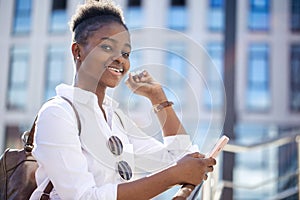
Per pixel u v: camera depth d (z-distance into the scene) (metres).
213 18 12.25
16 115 12.21
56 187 1.10
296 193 3.34
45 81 12.48
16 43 12.70
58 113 1.12
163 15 12.33
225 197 2.81
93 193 1.07
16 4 12.88
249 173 9.33
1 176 1.26
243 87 11.96
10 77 12.54
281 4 12.17
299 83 11.97
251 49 12.14
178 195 1.05
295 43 12.08
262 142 2.63
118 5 1.24
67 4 12.69
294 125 11.80
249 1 12.21
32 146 1.27
